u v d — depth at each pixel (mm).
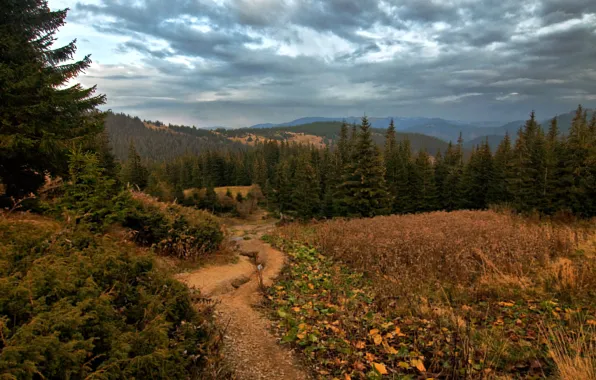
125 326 2975
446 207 49344
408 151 72062
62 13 12172
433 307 6309
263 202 75750
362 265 10023
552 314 5695
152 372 2682
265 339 5523
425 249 10055
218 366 4023
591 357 3871
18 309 2322
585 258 9156
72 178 8016
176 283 4172
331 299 7379
